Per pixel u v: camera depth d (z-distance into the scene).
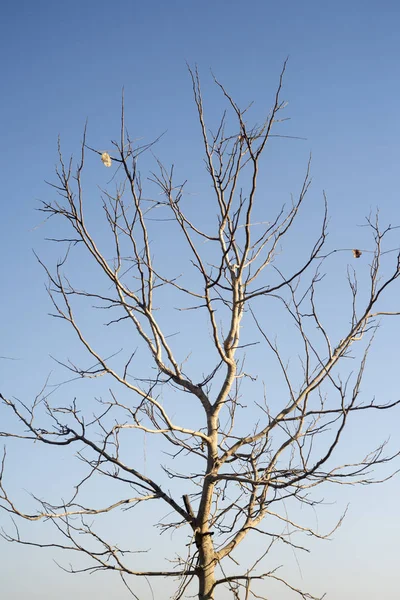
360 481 8.73
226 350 9.25
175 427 8.96
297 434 8.73
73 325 8.79
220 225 9.02
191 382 9.35
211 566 8.63
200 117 8.88
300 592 8.51
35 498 8.47
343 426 7.96
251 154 8.49
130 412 8.98
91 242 8.77
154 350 9.28
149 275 9.08
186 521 8.76
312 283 8.70
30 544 8.49
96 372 8.88
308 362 8.79
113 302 9.03
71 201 8.62
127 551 8.55
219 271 8.77
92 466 8.78
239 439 9.15
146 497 8.84
